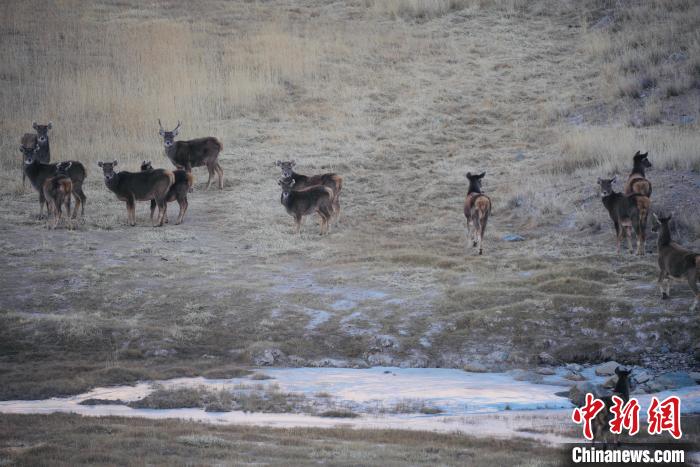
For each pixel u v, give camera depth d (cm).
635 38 17100
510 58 17538
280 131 14888
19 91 15862
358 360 7494
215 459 4431
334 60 17775
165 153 12925
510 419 5706
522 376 6925
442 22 19750
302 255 10081
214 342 7769
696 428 5497
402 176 12950
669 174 11112
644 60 16012
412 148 14012
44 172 11056
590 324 7825
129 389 6462
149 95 15825
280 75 17000
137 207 11981
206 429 5169
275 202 12119
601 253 9625
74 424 5206
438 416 5806
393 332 7900
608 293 8394
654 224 9969
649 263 9138
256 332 7950
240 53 17950
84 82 16175
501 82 16550
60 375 6712
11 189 12331
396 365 7419
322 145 14212
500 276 9169
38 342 7519
